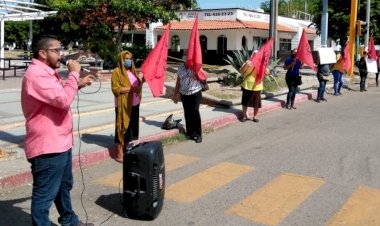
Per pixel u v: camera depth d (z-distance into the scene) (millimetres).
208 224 5023
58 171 4141
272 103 13719
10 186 6082
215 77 17172
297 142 9047
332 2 30797
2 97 13328
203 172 6984
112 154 7770
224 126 10812
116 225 4973
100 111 11438
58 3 21219
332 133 9914
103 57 20781
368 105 14555
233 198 5836
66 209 4562
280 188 6223
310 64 13289
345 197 5879
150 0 20906
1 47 24312
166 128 9562
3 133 8633
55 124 4078
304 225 5004
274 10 17531
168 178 6684
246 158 7828
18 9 21250
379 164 7414
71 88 3990
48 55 3975
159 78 8234
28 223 5012
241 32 36719
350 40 23094
